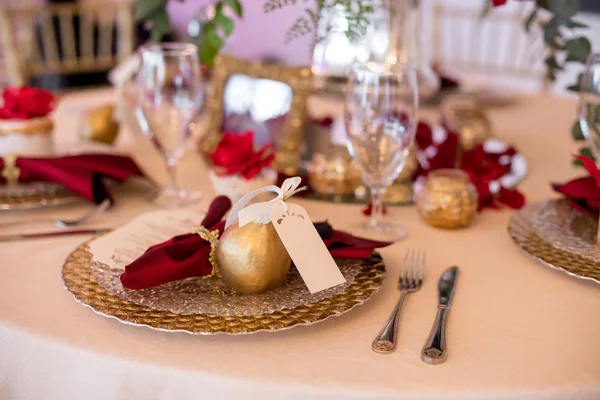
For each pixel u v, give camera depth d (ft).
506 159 4.31
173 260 2.36
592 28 3.69
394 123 3.00
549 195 3.84
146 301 2.31
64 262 2.64
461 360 2.12
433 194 3.26
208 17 4.70
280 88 4.15
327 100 6.23
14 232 3.16
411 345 2.21
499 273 2.80
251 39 12.09
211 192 3.83
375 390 1.97
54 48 9.30
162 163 4.41
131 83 4.55
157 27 4.43
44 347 2.24
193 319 2.20
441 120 5.12
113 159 3.70
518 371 2.06
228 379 2.03
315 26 3.47
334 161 3.72
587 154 3.77
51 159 3.52
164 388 2.08
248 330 2.13
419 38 5.05
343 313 2.43
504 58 11.66
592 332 2.32
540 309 2.48
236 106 4.33
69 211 3.48
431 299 2.55
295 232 2.34
